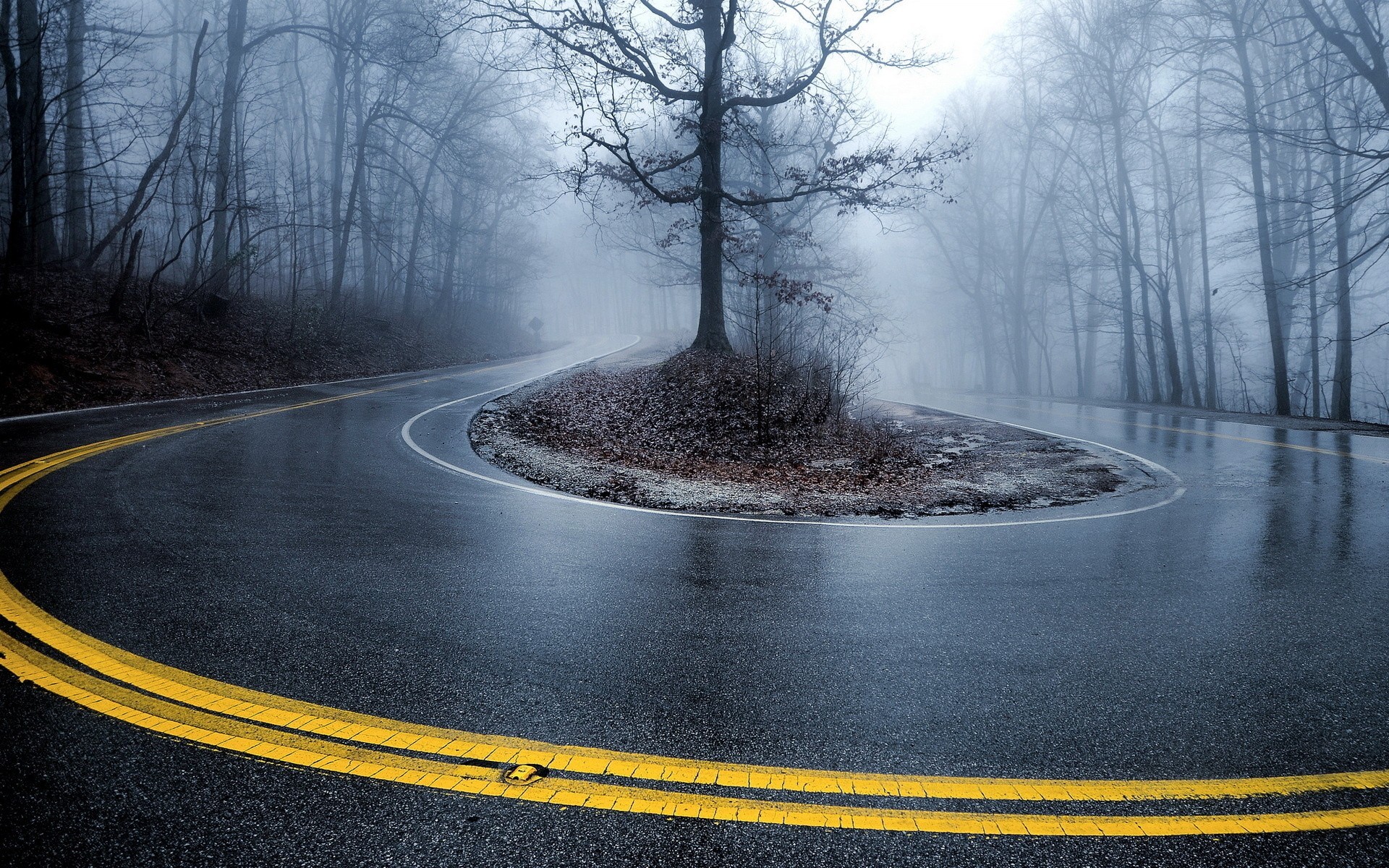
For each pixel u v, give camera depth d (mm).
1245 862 2057
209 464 8773
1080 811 2295
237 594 4250
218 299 21453
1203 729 2881
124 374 15555
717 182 19641
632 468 11109
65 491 6863
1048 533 6785
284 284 35625
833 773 2506
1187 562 5637
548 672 3318
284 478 8188
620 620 4074
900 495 9297
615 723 2838
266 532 5762
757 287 19453
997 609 4418
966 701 3113
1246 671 3486
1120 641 3881
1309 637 3957
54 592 4102
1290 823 2238
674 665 3447
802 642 3801
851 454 12602
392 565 5027
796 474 11180
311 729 2701
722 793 2361
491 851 2041
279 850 2021
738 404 15109
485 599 4367
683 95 19453
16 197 18688
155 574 4539
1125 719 2963
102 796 2230
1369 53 18359
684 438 14211
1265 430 14758
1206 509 7828
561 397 18531
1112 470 10617
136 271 23797
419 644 3598
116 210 26672
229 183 27219
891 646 3762
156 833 2074
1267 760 2641
